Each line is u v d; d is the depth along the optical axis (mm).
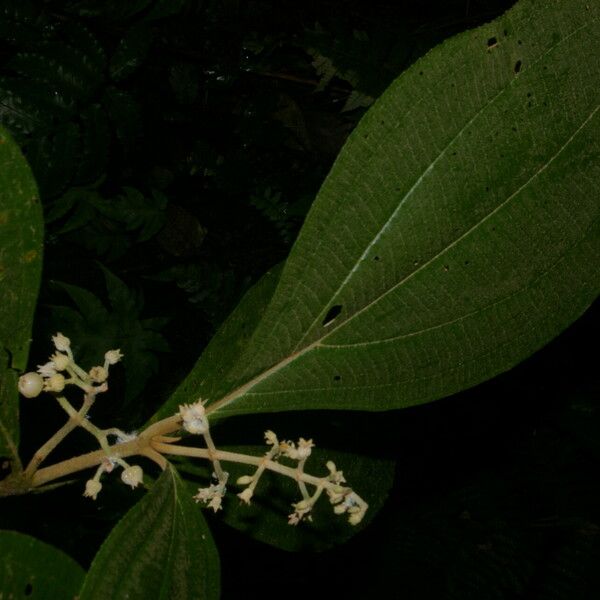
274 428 417
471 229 327
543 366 973
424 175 321
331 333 327
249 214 1026
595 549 859
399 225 323
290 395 325
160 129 981
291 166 1040
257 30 1033
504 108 319
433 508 901
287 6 1064
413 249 326
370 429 435
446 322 330
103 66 809
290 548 412
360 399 326
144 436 322
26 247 316
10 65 784
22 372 322
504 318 332
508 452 946
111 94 820
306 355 326
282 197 992
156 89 974
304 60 1068
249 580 861
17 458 321
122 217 885
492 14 1092
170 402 343
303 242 321
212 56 1007
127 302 836
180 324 943
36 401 727
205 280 914
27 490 323
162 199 911
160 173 967
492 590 832
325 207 319
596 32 319
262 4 1041
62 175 794
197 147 975
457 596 828
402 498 914
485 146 322
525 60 317
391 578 850
